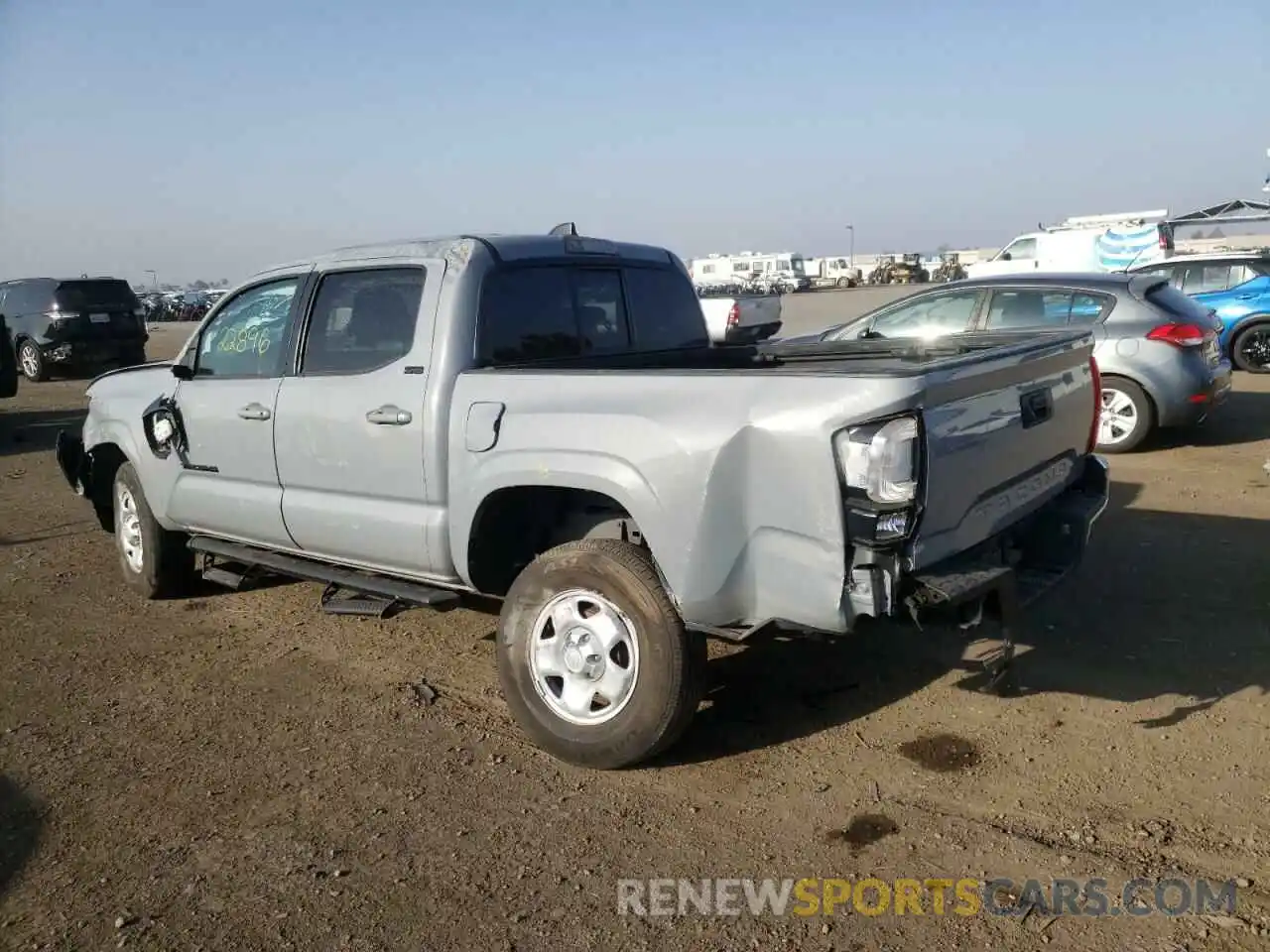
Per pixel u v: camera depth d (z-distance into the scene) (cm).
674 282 554
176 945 295
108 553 729
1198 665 459
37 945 297
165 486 569
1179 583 568
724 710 438
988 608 356
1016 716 420
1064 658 473
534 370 405
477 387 414
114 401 610
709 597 350
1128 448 933
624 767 389
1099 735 400
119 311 1977
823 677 467
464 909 308
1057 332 454
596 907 307
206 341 555
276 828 356
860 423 321
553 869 327
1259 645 479
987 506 367
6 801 380
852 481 324
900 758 390
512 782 384
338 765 402
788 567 338
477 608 589
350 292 474
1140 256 2506
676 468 350
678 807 362
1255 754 379
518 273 455
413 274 450
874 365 462
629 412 366
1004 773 375
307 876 327
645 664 368
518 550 441
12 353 1380
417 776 390
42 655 528
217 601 613
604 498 409
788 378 338
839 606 331
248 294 531
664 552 356
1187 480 813
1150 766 375
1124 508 735
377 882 323
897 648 497
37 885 327
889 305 1010
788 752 399
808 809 357
